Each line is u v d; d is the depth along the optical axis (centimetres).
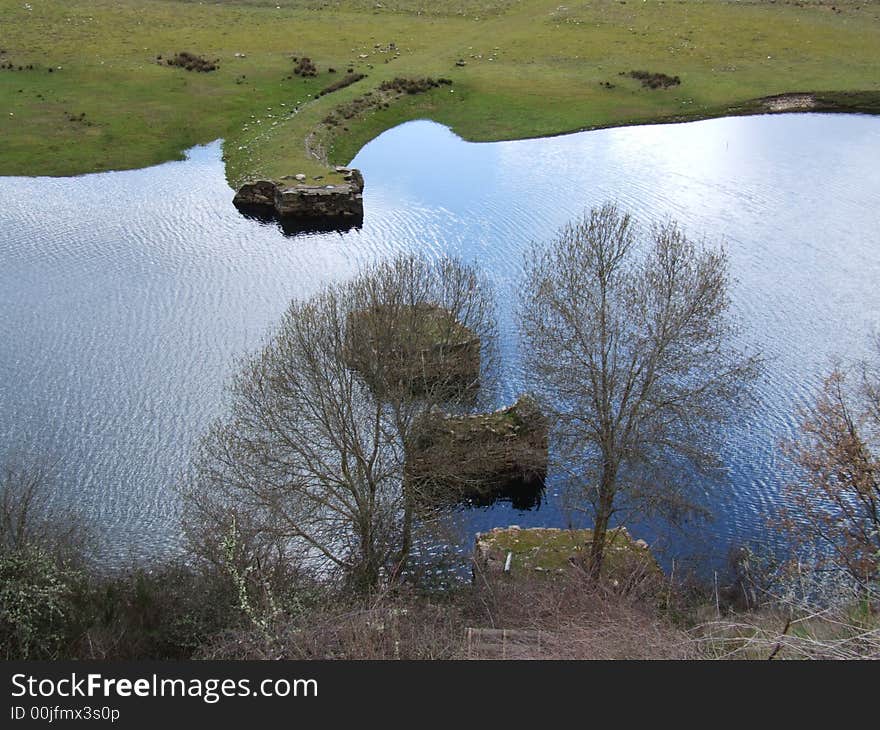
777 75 10381
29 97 9075
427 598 2956
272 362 3553
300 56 10700
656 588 3141
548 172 7925
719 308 3581
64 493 3828
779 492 3912
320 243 6650
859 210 7019
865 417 3609
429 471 3591
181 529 3475
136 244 6519
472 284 4428
